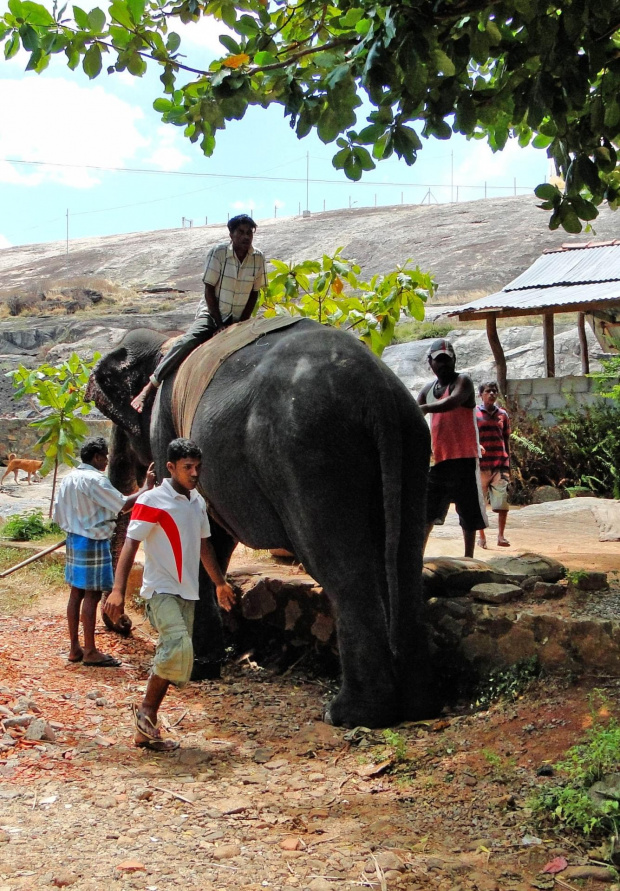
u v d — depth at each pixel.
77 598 6.59
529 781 4.06
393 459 5.02
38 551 9.85
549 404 15.74
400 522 5.04
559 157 4.57
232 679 6.26
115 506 6.54
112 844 3.59
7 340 34.22
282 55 5.17
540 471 14.99
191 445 5.01
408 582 5.16
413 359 21.06
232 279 6.51
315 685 6.04
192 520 5.03
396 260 43.03
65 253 64.56
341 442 5.03
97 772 4.43
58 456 11.57
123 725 5.23
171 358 6.55
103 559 6.52
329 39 5.22
